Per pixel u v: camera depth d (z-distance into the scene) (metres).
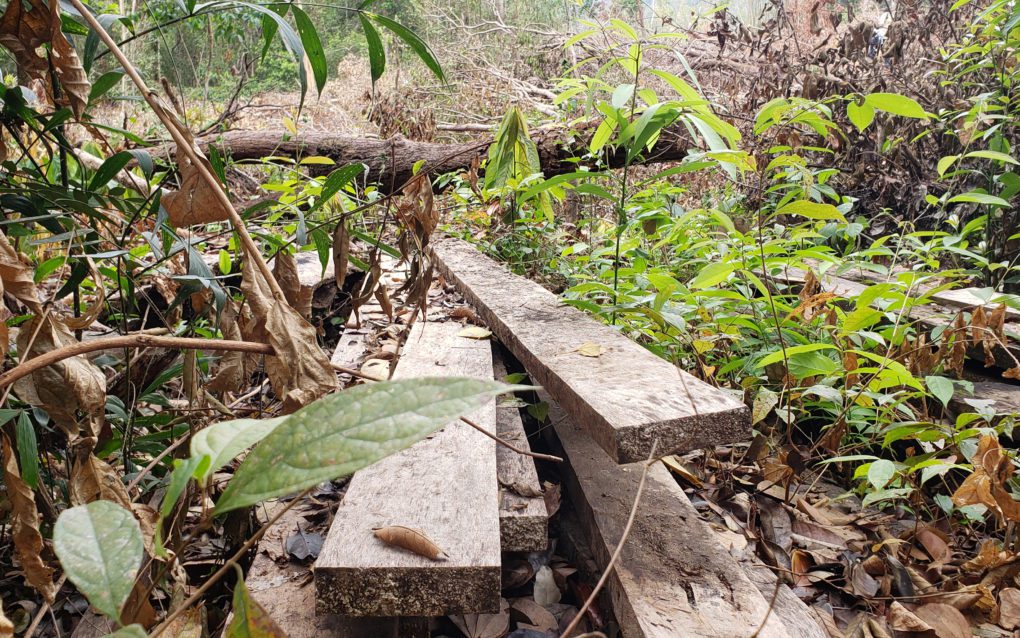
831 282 2.90
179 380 2.10
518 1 9.70
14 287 0.93
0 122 1.20
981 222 2.46
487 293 2.56
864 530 1.68
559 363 1.62
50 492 1.25
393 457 1.44
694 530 1.36
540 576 1.45
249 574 1.32
